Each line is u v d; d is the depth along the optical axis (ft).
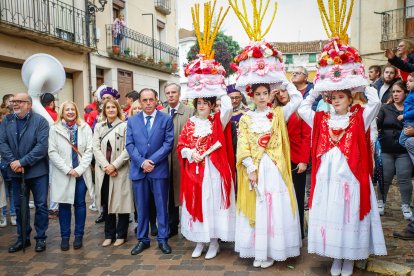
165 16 62.03
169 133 15.49
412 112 15.26
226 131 14.64
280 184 13.03
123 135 16.46
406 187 17.31
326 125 12.61
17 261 15.07
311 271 12.85
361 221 11.90
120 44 48.19
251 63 13.05
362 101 12.69
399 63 18.25
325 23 12.59
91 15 43.24
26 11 35.24
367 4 46.70
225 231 13.99
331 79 11.97
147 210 15.58
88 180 16.51
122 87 50.11
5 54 32.78
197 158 14.20
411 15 43.70
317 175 12.59
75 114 16.44
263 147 13.11
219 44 80.07
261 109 13.66
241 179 13.55
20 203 16.26
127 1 50.88
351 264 12.25
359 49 47.60
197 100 14.73
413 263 12.71
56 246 16.61
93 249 16.10
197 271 13.29
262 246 12.89
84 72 42.78
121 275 13.34
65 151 16.03
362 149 12.05
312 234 12.51
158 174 15.24
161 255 14.99
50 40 36.24
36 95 22.13
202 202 14.10
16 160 15.67
